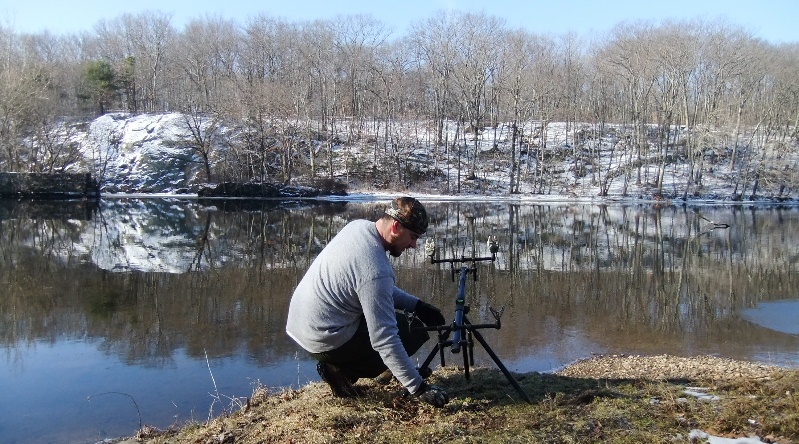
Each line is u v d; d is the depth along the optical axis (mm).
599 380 4828
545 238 22609
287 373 7637
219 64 62438
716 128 45781
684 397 4059
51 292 12586
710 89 49281
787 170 41781
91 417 6316
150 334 9516
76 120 47562
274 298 12055
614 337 9547
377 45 58438
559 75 53500
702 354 8719
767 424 3391
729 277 14977
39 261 16578
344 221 27562
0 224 25688
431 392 3967
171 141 45188
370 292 3764
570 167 48125
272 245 19969
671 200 40594
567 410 3975
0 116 39031
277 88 46188
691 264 16906
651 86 45719
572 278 14586
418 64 57062
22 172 38812
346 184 43594
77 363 8109
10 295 12281
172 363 8094
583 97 56625
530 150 49844
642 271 15727
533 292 12898
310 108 50188
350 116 55844
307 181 43062
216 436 4285
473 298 12211
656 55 45594
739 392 4051
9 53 44406
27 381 7430
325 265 3945
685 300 12289
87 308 11219
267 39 61719
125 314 10773
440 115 50344
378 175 46031
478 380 4863
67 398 6867
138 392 7047
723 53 48125
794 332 9914
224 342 9055
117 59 68375
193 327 9898
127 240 21000
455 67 52938
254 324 10062
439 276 14312
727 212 34625
